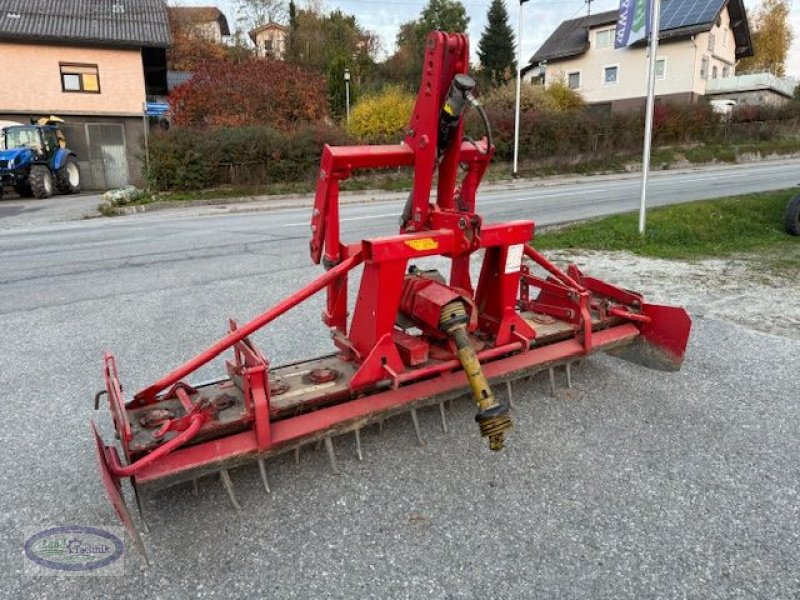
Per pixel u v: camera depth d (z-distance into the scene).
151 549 2.58
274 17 58.50
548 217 11.65
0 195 19.83
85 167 25.39
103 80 24.89
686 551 2.54
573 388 4.05
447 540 2.61
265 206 17.12
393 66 50.22
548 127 25.81
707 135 31.06
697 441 3.40
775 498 2.90
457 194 3.65
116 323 5.60
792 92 44.56
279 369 3.29
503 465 3.16
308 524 2.71
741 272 7.38
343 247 3.41
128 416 2.86
